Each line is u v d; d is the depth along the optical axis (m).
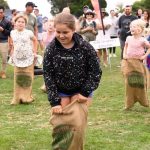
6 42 13.20
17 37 9.12
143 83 8.39
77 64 4.65
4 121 7.77
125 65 8.48
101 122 7.64
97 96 10.16
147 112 8.44
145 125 7.41
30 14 13.27
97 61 4.72
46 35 11.42
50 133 6.89
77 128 4.69
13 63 9.25
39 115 8.27
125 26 14.61
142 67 8.38
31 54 9.20
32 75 9.34
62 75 4.69
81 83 4.74
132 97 8.55
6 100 9.78
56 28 4.54
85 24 14.07
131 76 8.42
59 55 4.64
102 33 14.41
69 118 4.69
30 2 13.20
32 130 7.10
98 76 4.73
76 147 4.74
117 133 6.92
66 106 4.72
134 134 6.84
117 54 21.98
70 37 4.56
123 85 11.69
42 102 9.52
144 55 8.34
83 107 4.76
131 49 8.40
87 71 4.75
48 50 4.68
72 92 4.79
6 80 12.85
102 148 6.16
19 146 6.25
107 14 16.58
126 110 8.60
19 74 9.21
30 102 9.35
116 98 9.92
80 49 4.65
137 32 8.37
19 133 6.88
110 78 13.02
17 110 8.70
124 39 14.65
